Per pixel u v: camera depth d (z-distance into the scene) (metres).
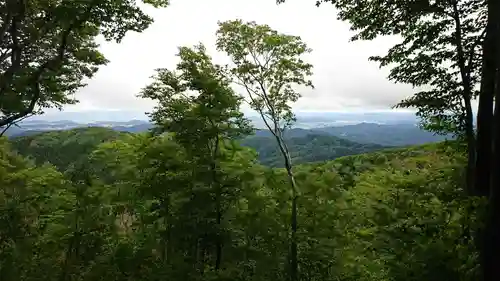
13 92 14.29
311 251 12.53
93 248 15.55
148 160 14.09
